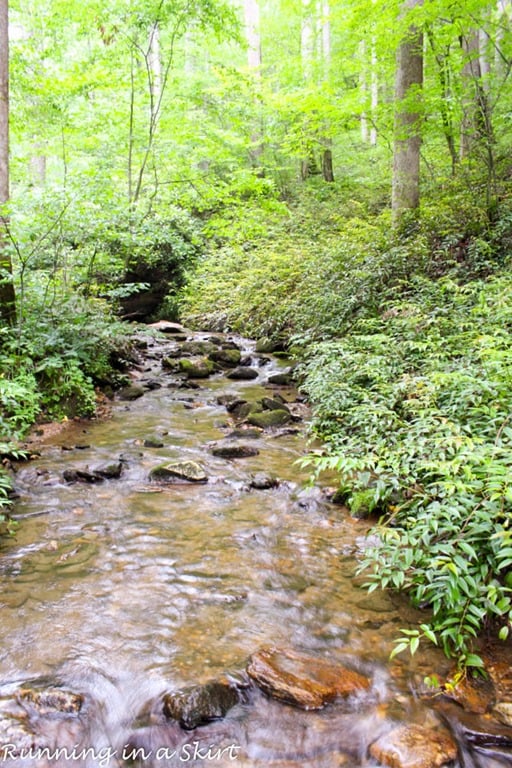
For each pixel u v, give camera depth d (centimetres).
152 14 1053
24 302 700
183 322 1480
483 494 279
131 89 1127
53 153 1224
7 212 639
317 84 1576
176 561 343
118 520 401
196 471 478
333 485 456
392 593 308
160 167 1214
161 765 204
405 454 354
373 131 2183
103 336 758
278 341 1075
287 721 220
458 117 1025
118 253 1025
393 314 702
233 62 2359
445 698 229
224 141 1462
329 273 936
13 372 620
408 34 949
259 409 679
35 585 315
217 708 223
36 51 1072
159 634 271
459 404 402
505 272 683
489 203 866
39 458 527
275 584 318
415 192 1009
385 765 199
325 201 1669
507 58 1049
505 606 235
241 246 1520
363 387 577
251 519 404
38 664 249
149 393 805
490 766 200
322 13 2012
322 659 253
